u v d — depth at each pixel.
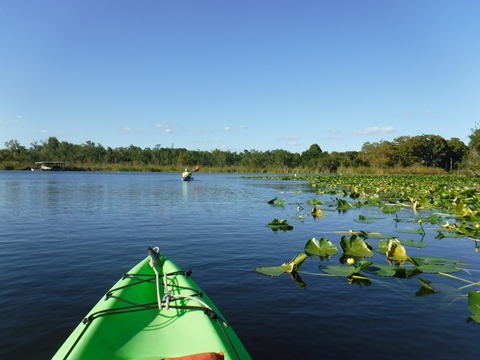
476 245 8.13
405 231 9.44
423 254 7.33
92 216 12.82
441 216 12.12
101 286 5.48
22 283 5.62
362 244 7.02
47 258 7.12
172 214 13.38
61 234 9.55
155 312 3.99
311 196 20.30
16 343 3.79
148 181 37.69
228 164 82.75
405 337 3.89
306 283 5.55
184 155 80.56
